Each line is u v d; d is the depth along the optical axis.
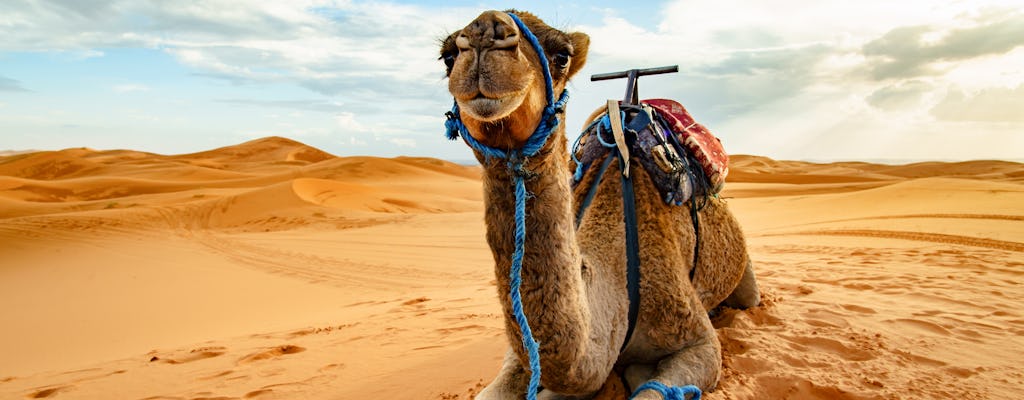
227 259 19.05
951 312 5.66
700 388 3.41
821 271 8.65
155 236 25.42
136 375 5.72
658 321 3.50
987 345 4.59
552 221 2.26
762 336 4.71
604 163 3.81
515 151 2.10
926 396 3.59
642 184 3.75
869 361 4.19
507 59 1.85
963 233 13.12
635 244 3.51
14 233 25.62
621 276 3.44
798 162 114.88
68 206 42.75
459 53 1.93
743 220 23.02
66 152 102.62
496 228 2.24
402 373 4.77
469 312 7.38
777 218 22.72
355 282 14.33
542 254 2.26
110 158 104.81
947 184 24.34
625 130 3.88
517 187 2.14
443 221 27.30
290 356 5.83
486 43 1.86
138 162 99.31
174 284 15.33
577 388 2.75
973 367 4.08
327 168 74.50
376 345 5.95
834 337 4.66
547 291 2.29
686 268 3.82
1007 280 7.51
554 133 2.16
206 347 6.85
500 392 2.94
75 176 89.50
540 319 2.31
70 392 5.35
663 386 3.09
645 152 3.80
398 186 61.94
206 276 16.20
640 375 3.54
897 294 6.60
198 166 92.81
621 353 3.65
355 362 5.34
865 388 3.70
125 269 17.86
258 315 11.04
